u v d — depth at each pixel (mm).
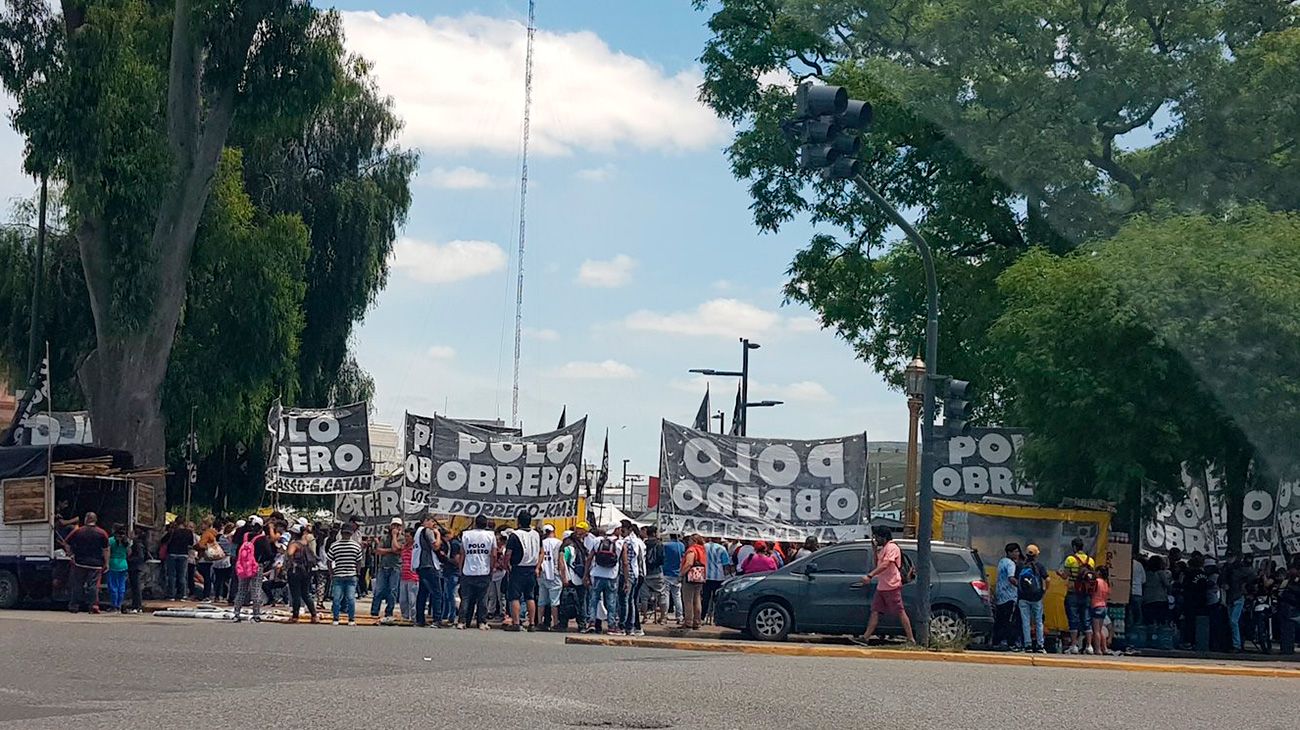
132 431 33281
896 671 17359
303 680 13547
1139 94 29594
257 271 39531
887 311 36688
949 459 29062
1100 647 23609
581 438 29438
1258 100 28781
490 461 29109
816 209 37688
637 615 25844
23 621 22297
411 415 31781
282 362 40500
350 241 46719
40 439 38469
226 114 33844
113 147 31438
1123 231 26422
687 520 27984
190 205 33594
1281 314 23844
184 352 39562
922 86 31719
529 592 25141
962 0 31250
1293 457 24891
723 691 13547
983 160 31328
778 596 23938
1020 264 27391
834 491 28094
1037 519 25562
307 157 47469
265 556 26500
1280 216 26094
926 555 22250
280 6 33188
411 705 11469
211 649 17094
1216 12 30094
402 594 26078
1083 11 30422
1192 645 26016
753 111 38094
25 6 31719
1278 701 15117
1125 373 25031
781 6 36375
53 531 26906
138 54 33062
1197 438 25203
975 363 33438
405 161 48344
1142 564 26109
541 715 11133
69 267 40938
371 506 37938
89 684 12891
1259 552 29562
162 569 31922
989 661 20688
